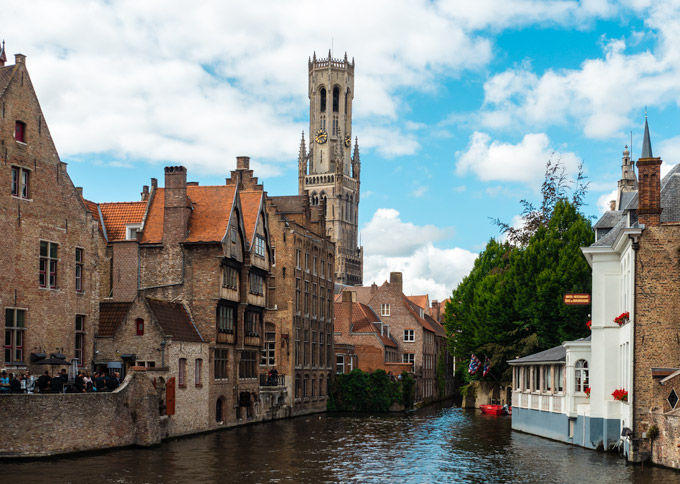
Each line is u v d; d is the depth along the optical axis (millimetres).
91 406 38938
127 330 47750
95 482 31156
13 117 43844
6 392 38188
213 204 55719
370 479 33625
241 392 57688
